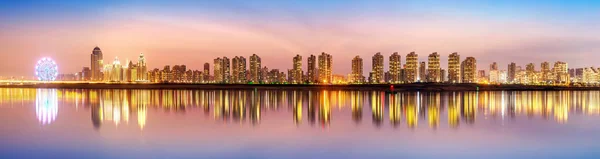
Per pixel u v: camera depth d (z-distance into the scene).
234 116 55.03
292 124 46.28
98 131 40.44
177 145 33.16
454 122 48.62
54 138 36.44
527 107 74.31
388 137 37.09
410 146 33.00
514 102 90.75
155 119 50.97
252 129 41.91
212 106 74.19
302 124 46.31
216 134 38.41
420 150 31.56
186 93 142.25
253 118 52.59
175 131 40.34
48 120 50.19
